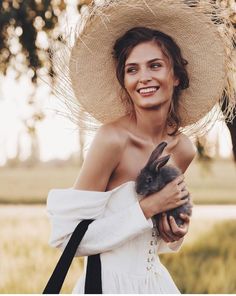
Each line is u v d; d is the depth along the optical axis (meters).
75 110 3.70
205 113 3.78
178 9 3.55
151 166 3.27
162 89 3.35
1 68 8.38
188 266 8.45
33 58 7.84
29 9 7.57
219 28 3.81
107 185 3.38
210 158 7.02
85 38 3.55
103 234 3.18
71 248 3.17
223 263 8.66
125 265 3.28
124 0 3.47
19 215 16.00
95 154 3.30
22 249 9.65
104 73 3.62
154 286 3.37
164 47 3.37
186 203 3.39
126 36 3.46
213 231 11.63
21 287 7.74
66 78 3.65
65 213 3.24
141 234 3.31
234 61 3.84
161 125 3.45
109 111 3.69
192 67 3.69
